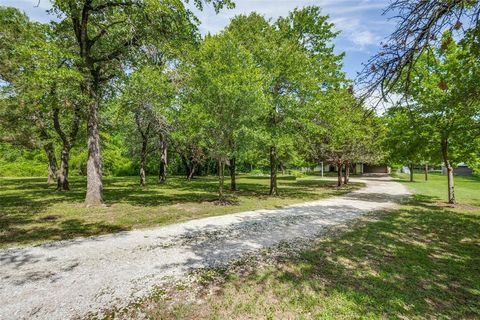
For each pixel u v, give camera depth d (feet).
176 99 42.73
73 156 112.37
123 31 39.58
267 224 28.07
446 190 67.05
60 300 12.62
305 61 48.47
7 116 41.55
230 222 28.91
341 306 12.21
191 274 15.62
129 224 27.68
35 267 16.53
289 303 12.48
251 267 16.69
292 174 123.95
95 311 11.76
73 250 19.63
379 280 14.94
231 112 39.14
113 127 69.41
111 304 12.34
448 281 14.99
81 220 29.35
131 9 37.09
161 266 16.80
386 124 50.34
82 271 15.97
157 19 38.17
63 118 62.64
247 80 38.14
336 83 52.75
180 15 37.37
